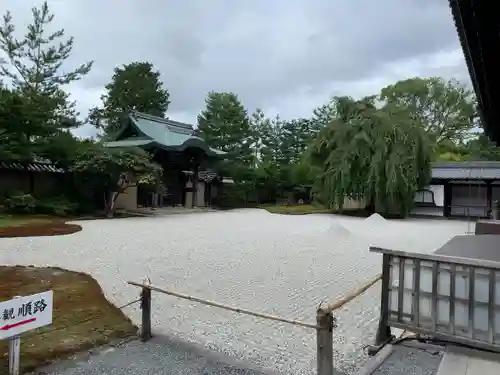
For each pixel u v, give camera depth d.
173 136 20.27
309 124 27.92
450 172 18.47
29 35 14.48
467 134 28.88
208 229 11.47
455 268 2.50
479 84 3.22
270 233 10.71
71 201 14.93
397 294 2.77
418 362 2.56
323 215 17.81
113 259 6.69
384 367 2.49
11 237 8.70
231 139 25.91
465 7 2.07
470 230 12.45
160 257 6.94
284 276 5.75
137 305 4.23
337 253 7.75
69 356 2.87
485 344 2.39
